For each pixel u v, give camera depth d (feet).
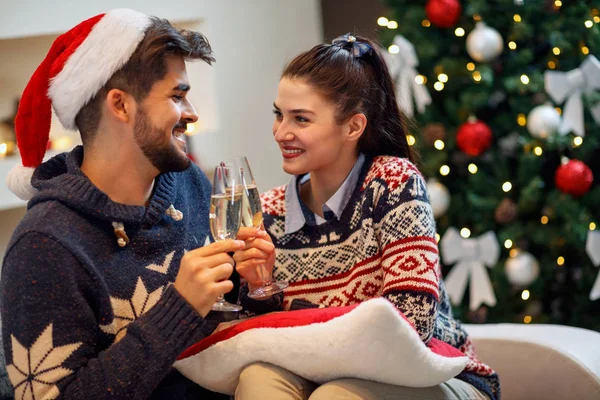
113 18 4.85
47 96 5.02
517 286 9.69
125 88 4.85
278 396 4.47
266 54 12.02
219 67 11.59
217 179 4.70
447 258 9.63
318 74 5.31
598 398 5.61
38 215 4.67
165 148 4.97
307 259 5.60
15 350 4.46
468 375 5.37
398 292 4.92
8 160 9.70
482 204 9.50
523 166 9.32
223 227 4.71
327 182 5.61
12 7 9.55
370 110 5.59
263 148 12.18
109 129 4.93
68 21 10.03
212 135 11.59
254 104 12.00
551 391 5.86
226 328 4.86
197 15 11.26
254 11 11.83
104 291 4.68
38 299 4.45
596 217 9.45
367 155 5.73
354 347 4.34
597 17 9.21
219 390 4.98
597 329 9.68
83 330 4.54
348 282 5.41
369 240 5.28
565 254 9.80
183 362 4.85
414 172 5.28
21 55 10.30
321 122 5.32
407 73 9.39
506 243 9.41
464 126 9.36
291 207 5.68
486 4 9.20
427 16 9.66
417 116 9.89
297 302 5.49
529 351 6.07
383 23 10.13
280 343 4.52
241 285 5.59
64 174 4.93
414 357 4.45
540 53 9.57
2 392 4.98
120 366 4.37
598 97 9.02
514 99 9.37
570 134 9.24
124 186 5.07
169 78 4.91
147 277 4.98
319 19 12.54
